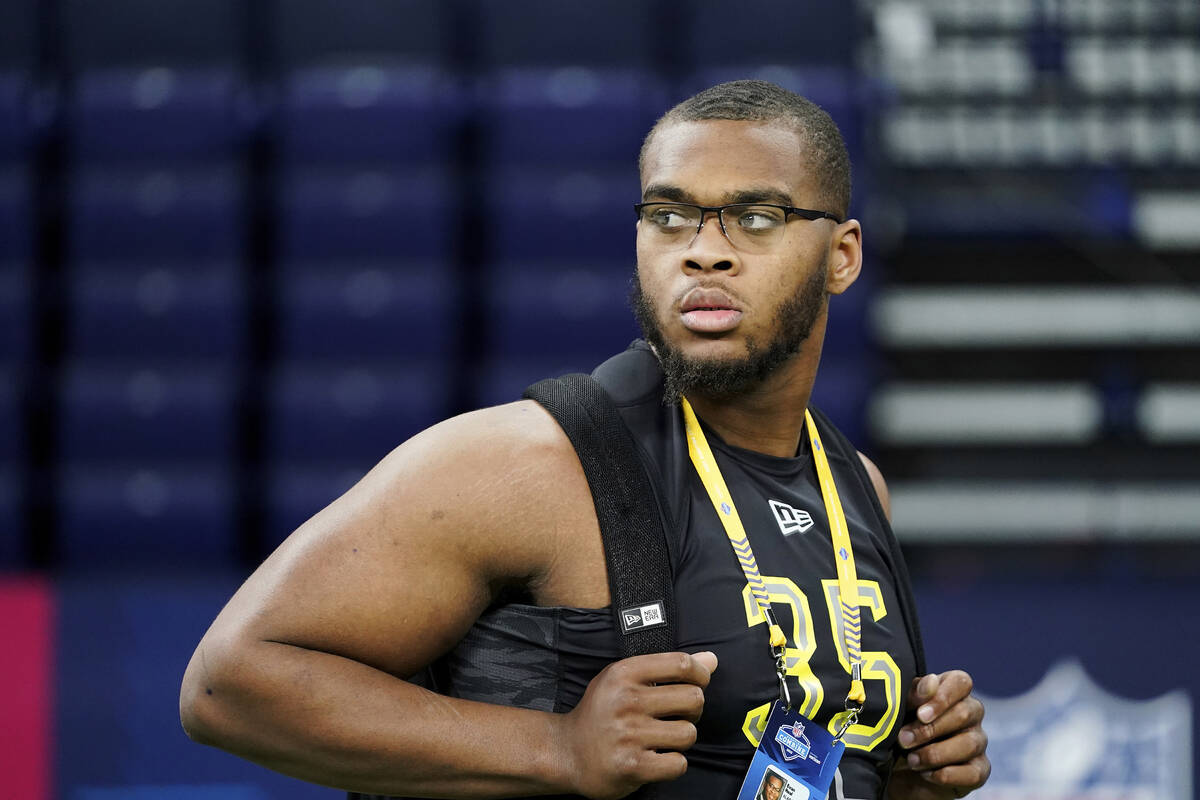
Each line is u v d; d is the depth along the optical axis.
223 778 11.57
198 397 16.83
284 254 17.72
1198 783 11.57
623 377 5.00
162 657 11.73
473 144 18.67
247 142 18.36
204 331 17.30
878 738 5.03
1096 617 11.80
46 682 11.66
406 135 17.91
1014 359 17.94
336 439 16.83
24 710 11.61
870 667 5.00
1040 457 17.47
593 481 4.61
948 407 17.50
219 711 4.39
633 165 17.86
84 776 11.55
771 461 5.14
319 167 17.92
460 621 4.53
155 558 16.39
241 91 18.59
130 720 11.62
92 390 16.84
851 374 16.48
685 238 4.76
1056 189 18.28
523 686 4.59
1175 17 18.80
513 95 17.94
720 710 4.59
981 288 18.20
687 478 4.83
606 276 17.50
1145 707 11.66
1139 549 16.61
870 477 5.87
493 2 18.53
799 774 4.60
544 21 18.55
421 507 4.45
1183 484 16.98
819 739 4.64
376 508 4.48
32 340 17.17
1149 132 18.48
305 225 17.69
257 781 11.57
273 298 17.94
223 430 16.80
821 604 4.88
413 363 17.33
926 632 11.77
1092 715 11.66
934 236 18.31
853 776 4.91
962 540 16.80
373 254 17.70
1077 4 18.89
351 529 4.46
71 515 16.31
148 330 17.28
